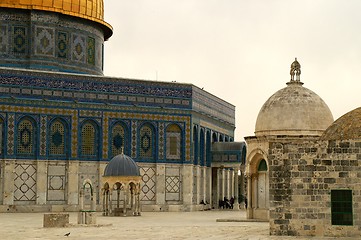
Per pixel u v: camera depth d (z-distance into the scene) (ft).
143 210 174.29
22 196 164.35
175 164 178.60
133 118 175.01
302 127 130.41
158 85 177.99
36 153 165.58
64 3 181.16
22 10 177.47
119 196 157.48
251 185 131.64
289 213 88.89
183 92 180.24
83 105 170.40
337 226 87.25
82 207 111.96
